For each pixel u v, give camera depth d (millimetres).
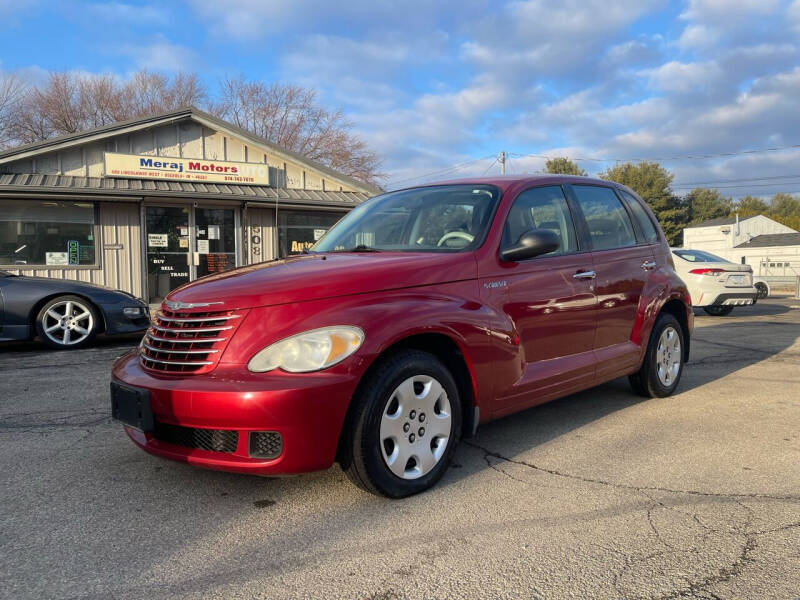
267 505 2984
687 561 2422
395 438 2975
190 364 2861
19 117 33688
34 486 3232
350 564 2410
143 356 3182
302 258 3684
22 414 4617
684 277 11852
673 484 3232
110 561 2445
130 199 11938
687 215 69250
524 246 3547
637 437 4066
